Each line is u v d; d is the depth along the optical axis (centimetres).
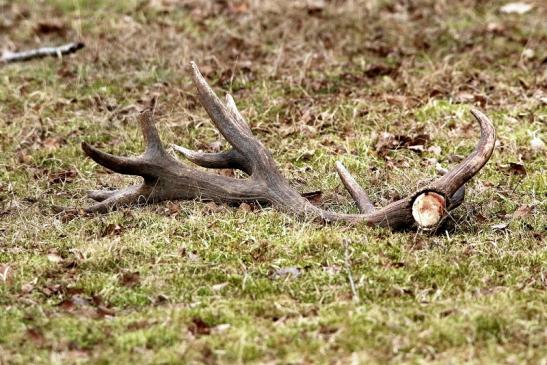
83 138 1517
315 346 882
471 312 927
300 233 1115
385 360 862
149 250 1095
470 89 1650
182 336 908
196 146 1473
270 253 1084
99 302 980
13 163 1431
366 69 1742
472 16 1972
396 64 1766
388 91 1648
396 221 1141
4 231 1186
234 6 2023
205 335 912
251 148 1220
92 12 2050
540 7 2027
